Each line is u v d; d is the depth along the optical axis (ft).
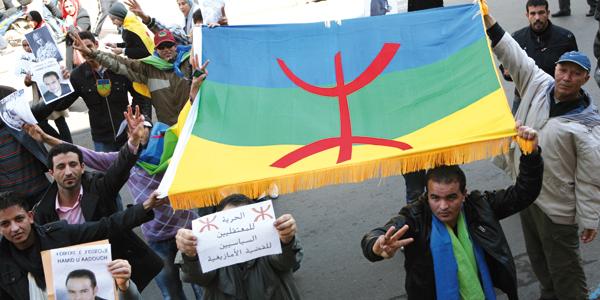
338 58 15.07
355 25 15.44
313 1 54.29
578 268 16.42
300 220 24.75
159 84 23.54
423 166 12.78
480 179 25.79
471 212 12.76
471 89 13.65
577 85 15.31
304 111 14.30
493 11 45.11
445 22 15.02
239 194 12.69
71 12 45.80
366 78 14.61
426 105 13.79
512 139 12.76
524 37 23.63
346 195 26.12
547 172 15.89
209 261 11.60
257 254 11.66
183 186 12.97
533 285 19.21
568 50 23.07
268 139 13.84
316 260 22.02
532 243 17.34
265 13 53.01
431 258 12.51
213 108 14.58
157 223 18.06
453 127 13.12
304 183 12.89
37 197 19.45
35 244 12.94
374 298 19.62
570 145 15.57
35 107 20.67
